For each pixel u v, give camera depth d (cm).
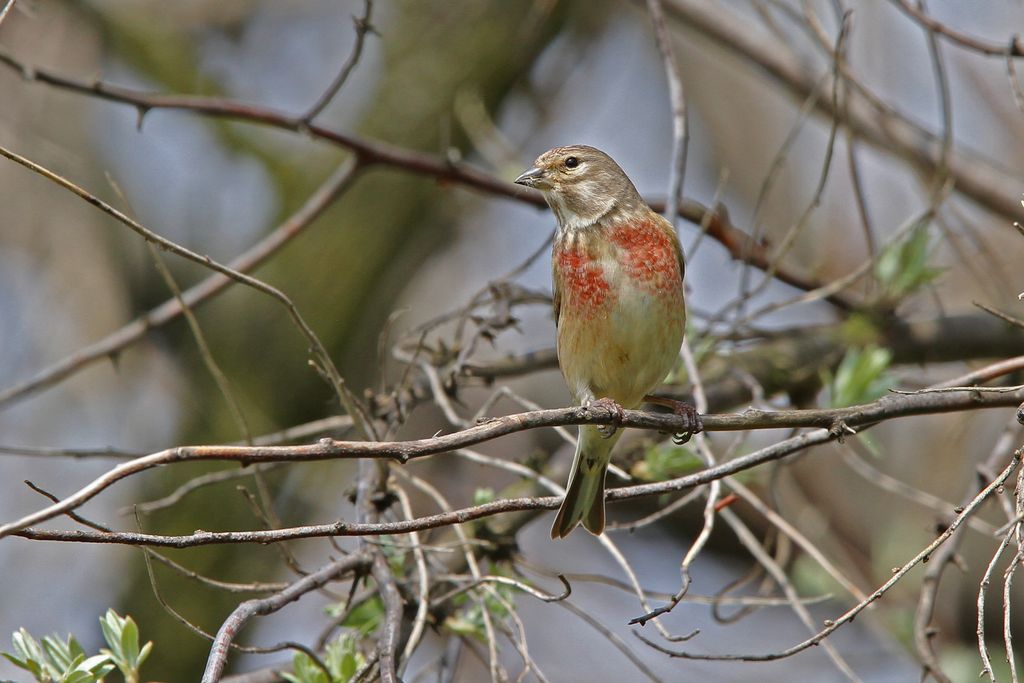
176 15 1473
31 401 1339
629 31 1562
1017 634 1243
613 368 845
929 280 1035
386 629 660
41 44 1397
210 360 785
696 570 1388
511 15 1333
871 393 911
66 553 1305
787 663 1279
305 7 1509
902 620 1084
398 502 829
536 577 1372
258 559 1205
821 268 1159
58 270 1372
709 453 750
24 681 1111
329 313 1285
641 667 761
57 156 1377
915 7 902
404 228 1312
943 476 1180
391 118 1309
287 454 510
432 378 901
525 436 1411
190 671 1180
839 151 1423
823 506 1287
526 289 974
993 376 678
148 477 1242
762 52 1183
